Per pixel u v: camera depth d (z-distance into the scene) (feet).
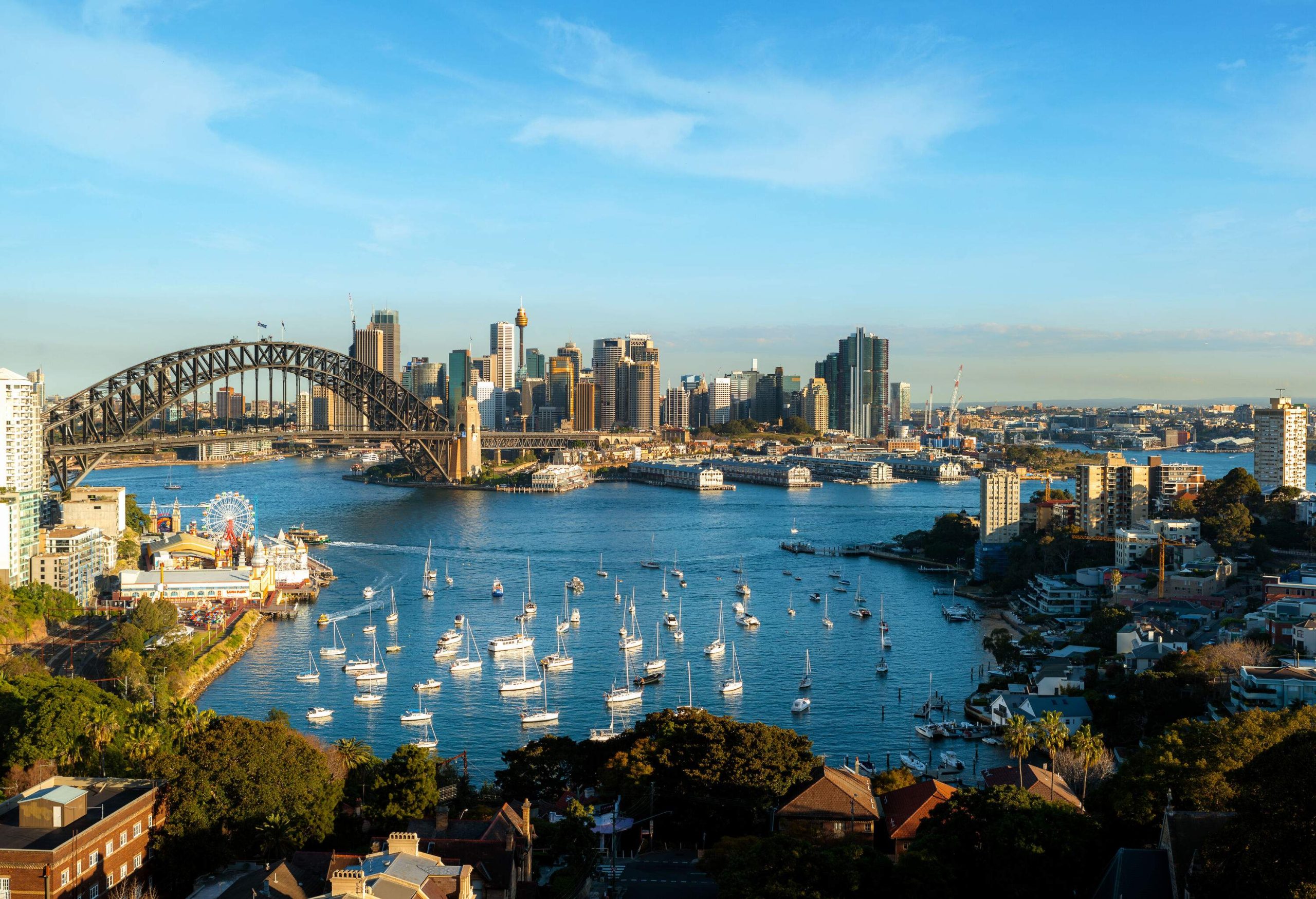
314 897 328.90
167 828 425.69
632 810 501.56
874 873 370.32
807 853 376.07
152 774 441.68
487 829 424.05
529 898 398.21
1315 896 290.56
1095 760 547.90
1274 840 307.17
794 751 519.60
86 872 377.30
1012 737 540.93
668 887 426.51
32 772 537.24
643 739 558.97
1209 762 428.97
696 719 543.39
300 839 437.58
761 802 492.95
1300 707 545.85
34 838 373.61
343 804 506.48
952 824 413.59
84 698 609.01
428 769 508.94
